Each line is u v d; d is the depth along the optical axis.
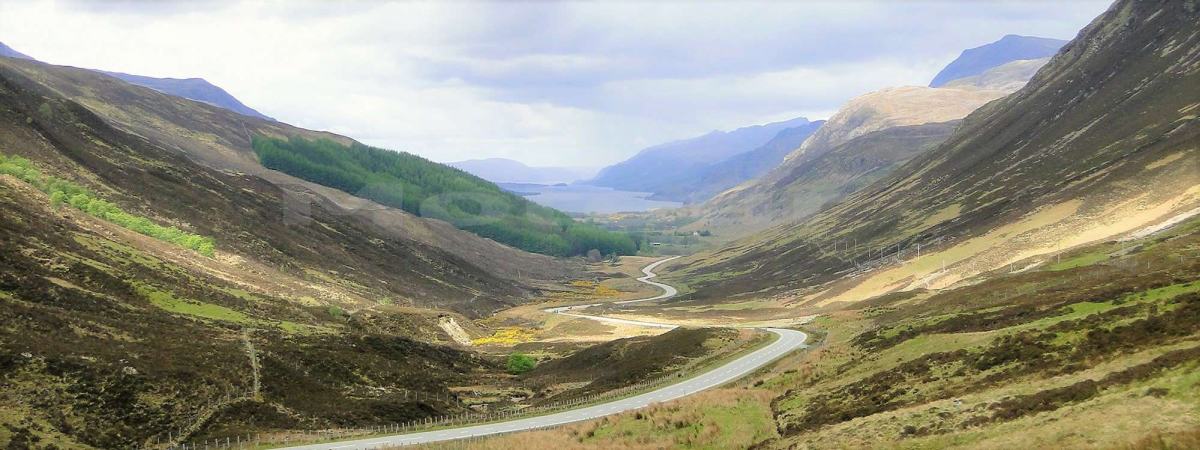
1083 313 53.25
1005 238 140.12
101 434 54.12
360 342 99.00
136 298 87.62
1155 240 95.56
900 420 40.31
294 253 161.62
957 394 43.03
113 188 143.50
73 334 67.25
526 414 69.12
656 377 83.50
